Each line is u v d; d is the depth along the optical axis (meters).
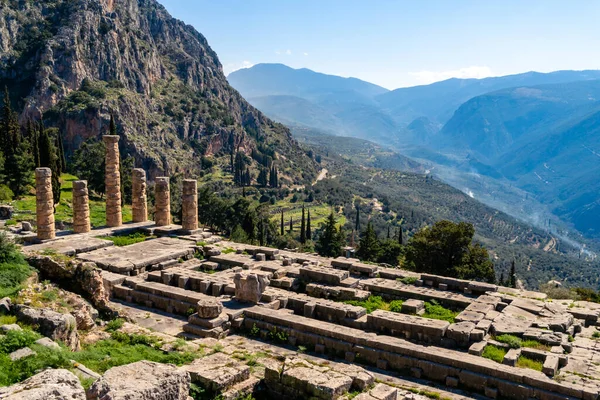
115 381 11.12
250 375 17.48
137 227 44.50
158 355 18.78
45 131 90.81
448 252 49.28
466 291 29.98
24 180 75.81
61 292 21.92
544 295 30.28
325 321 25.62
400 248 77.50
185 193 44.31
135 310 27.08
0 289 20.73
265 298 27.11
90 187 95.31
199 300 25.92
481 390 19.48
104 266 32.09
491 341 22.77
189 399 12.49
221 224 99.25
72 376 10.51
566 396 18.11
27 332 15.87
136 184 47.69
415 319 23.89
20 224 43.22
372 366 21.64
